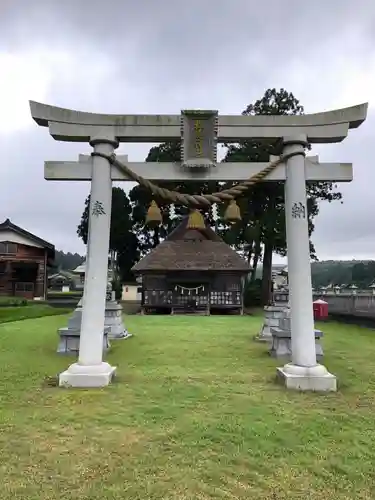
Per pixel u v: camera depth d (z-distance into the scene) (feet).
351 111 22.49
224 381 21.71
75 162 22.56
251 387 20.40
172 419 15.29
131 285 142.20
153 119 22.65
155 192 22.34
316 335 29.01
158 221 23.45
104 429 14.25
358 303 60.39
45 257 131.75
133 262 150.61
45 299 129.29
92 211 21.90
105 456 12.04
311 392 19.53
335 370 25.32
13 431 14.01
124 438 13.43
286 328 30.50
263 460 11.88
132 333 45.44
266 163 22.88
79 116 22.48
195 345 35.83
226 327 53.26
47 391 19.26
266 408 16.79
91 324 21.18
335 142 23.34
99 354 21.21
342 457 12.12
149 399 17.99
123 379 21.95
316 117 22.66
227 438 13.43
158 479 10.67
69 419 15.26
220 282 92.22
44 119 22.30
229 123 22.63
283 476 10.94
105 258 21.84
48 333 42.96
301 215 21.86
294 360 21.21
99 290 21.45
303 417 15.69
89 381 20.20
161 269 90.12
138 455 12.12
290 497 9.87
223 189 24.95
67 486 10.29
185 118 22.36
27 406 16.87
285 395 18.85
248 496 9.90
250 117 22.63
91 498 9.73
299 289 21.31
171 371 24.34
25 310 77.30
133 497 9.79
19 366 25.57
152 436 13.60
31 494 9.88
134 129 22.56
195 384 20.93
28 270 133.08
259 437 13.55
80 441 13.17
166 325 56.39
